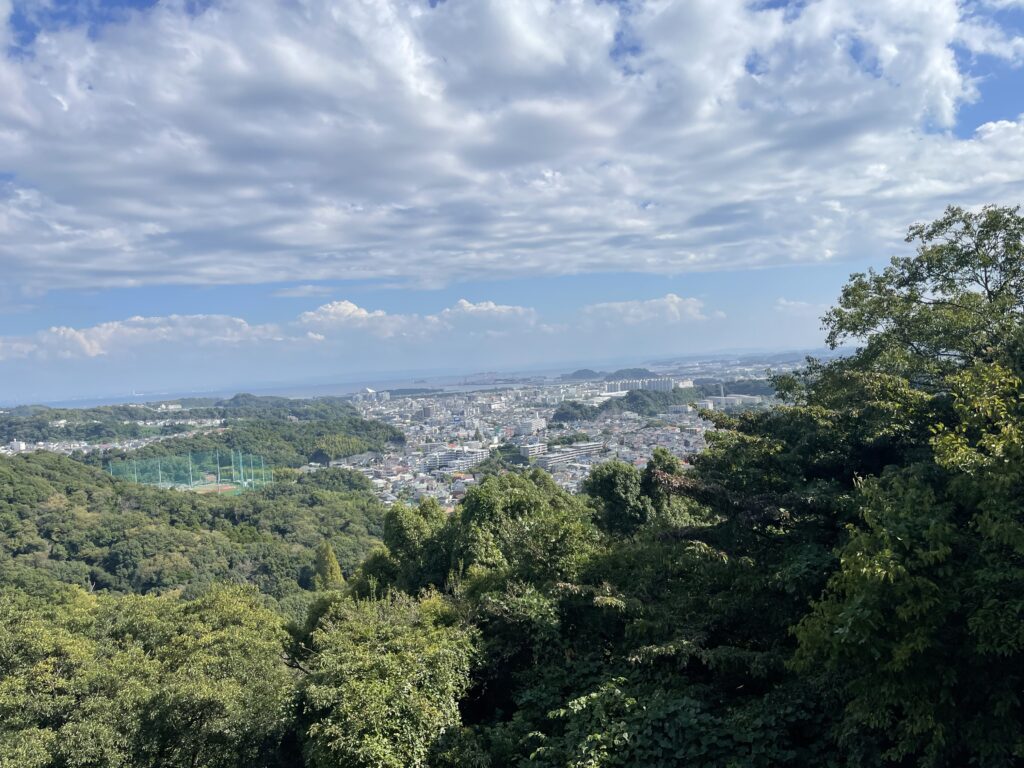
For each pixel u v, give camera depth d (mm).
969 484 6195
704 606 9383
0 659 14211
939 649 5551
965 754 5848
